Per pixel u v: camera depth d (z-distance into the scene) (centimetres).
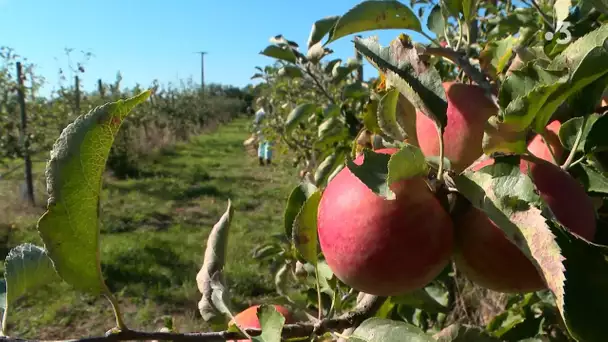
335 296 112
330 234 91
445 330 96
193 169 1402
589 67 81
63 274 82
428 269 87
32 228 772
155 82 1859
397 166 82
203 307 117
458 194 91
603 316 71
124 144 1284
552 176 87
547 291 165
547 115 89
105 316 504
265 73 525
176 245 704
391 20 119
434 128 102
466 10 115
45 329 482
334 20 177
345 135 258
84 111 1190
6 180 1087
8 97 943
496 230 85
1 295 98
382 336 89
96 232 83
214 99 3688
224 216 128
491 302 290
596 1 138
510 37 128
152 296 538
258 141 1280
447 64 210
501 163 81
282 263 237
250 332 94
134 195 1033
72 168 79
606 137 97
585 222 85
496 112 100
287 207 121
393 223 85
